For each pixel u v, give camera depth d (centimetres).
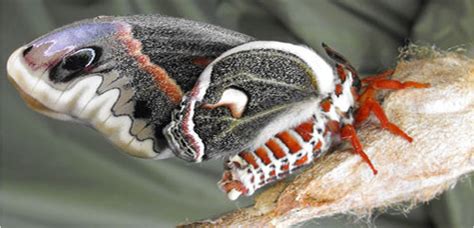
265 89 32
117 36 32
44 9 42
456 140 32
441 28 38
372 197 32
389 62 40
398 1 40
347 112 32
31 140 43
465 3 38
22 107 44
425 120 32
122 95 32
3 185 43
